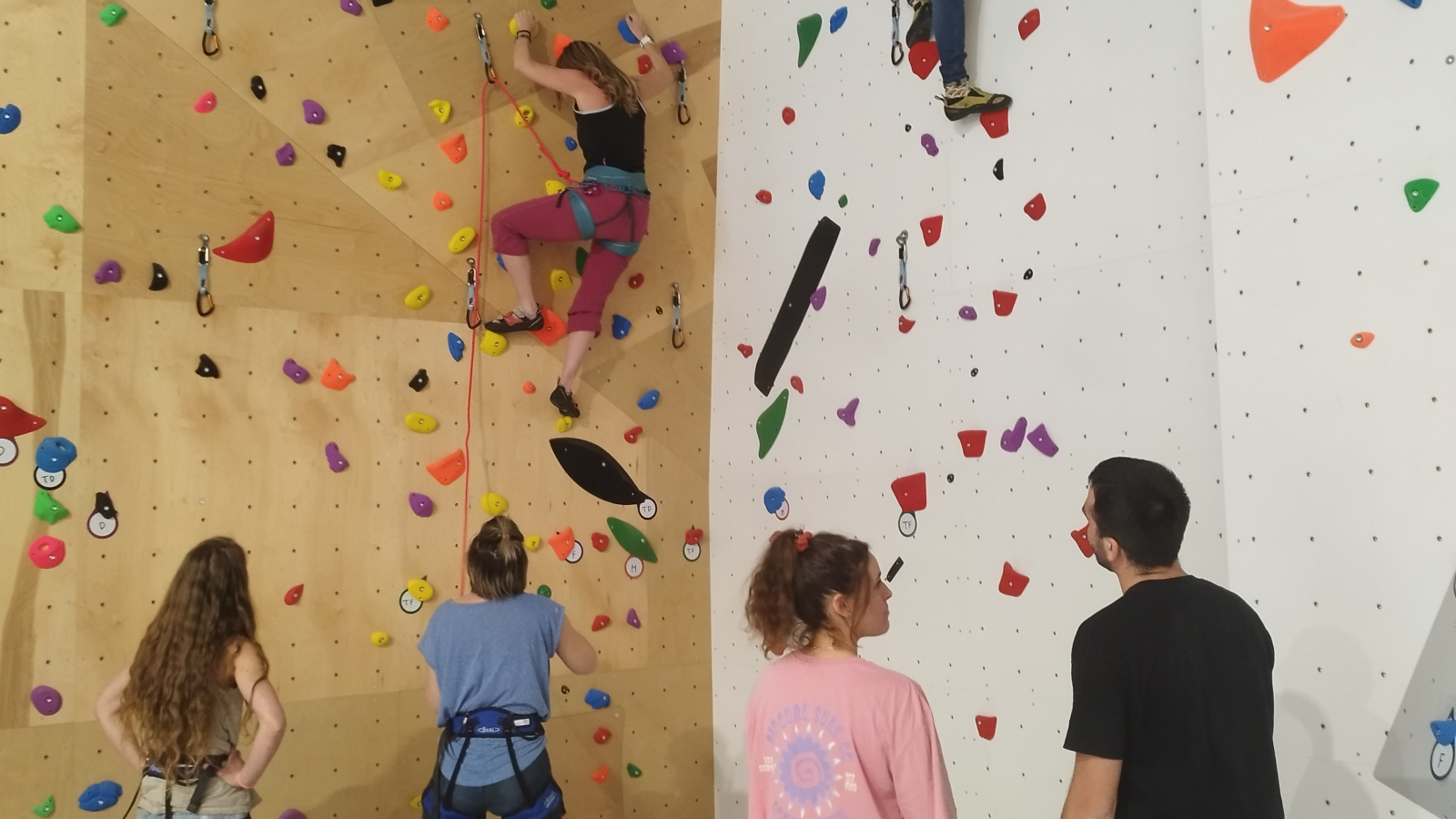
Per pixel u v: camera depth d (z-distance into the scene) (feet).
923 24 10.12
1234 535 6.90
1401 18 6.29
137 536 8.96
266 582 9.52
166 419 9.19
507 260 10.76
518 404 11.15
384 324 10.43
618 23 12.18
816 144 11.48
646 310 12.11
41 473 8.59
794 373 11.49
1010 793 8.86
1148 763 5.27
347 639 9.87
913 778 5.19
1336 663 6.31
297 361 9.90
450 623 8.28
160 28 9.44
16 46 8.79
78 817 8.51
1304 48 6.73
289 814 9.36
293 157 10.02
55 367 8.73
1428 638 5.87
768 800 5.51
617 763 11.35
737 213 12.44
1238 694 5.23
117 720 7.19
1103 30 8.70
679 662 11.94
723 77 12.74
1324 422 6.49
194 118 9.55
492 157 11.25
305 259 10.03
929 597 9.77
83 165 8.99
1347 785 6.19
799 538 5.84
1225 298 7.08
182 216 9.43
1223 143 7.16
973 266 9.66
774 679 5.69
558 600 11.11
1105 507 5.75
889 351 10.43
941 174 10.04
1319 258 6.59
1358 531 6.27
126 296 9.10
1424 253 6.10
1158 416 8.03
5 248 8.61
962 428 9.62
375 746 9.91
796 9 11.84
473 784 8.00
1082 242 8.73
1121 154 8.48
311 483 9.86
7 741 8.30
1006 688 8.98
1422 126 6.16
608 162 10.93
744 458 12.05
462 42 11.14
